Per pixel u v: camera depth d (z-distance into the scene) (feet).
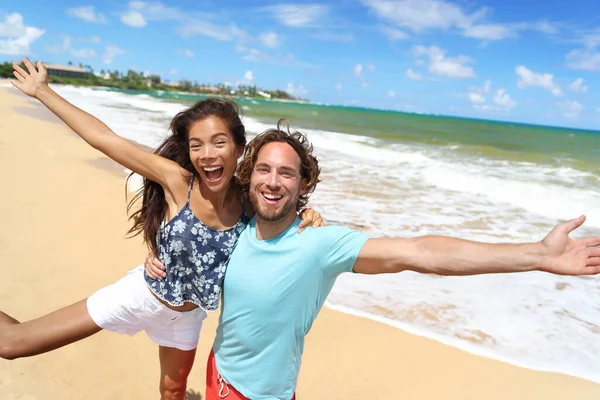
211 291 7.93
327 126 100.78
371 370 12.30
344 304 15.79
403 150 57.93
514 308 16.08
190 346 9.17
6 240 18.62
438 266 6.61
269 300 7.28
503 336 14.23
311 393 11.37
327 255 7.12
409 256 6.73
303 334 7.72
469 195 32.22
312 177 7.89
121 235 20.12
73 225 20.95
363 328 14.29
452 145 70.74
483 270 6.42
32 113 65.05
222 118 7.79
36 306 13.88
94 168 32.40
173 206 8.39
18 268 16.26
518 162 52.42
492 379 12.16
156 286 8.27
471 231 23.72
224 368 8.03
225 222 8.09
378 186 33.42
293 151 7.39
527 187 35.24
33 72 8.87
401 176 37.91
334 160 45.14
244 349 7.70
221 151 7.72
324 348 13.17
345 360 12.67
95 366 11.56
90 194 25.99
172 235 7.98
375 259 6.93
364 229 22.97
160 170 8.21
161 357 9.41
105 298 8.51
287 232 7.46
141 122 65.41
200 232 7.95
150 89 516.32
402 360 12.78
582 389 11.87
